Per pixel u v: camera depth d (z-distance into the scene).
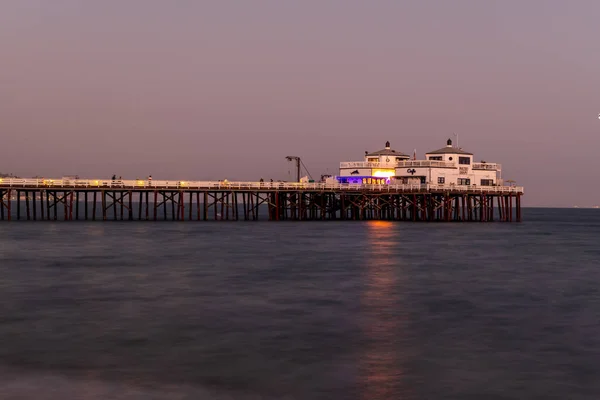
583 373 28.73
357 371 28.81
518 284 50.94
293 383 27.33
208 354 30.95
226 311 39.91
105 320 37.28
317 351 31.61
